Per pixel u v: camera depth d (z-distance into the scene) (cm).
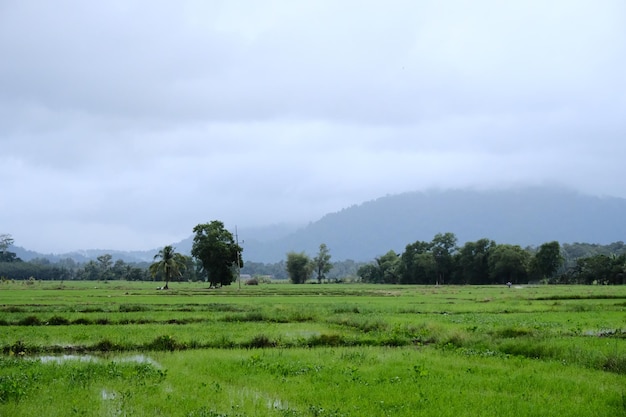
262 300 6294
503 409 1418
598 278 14238
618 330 3159
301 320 3947
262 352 2466
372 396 1564
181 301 5862
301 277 18562
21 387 1619
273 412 1413
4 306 4578
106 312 4347
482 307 4991
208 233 11131
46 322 3609
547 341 2500
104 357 2411
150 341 2669
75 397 1549
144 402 1502
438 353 2445
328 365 2066
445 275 16888
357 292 8981
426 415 1373
